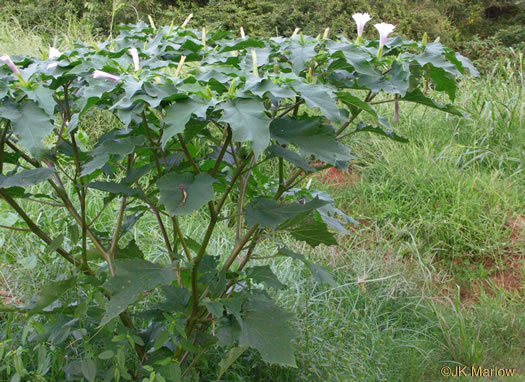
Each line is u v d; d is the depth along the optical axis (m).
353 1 9.81
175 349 2.11
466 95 6.12
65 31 6.88
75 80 2.05
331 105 1.56
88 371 1.90
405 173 4.68
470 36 11.77
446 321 3.33
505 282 3.91
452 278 3.88
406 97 2.12
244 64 2.01
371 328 3.08
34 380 2.13
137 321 2.66
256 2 9.55
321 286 3.32
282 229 1.97
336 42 2.00
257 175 2.46
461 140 5.42
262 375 2.57
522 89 6.11
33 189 3.62
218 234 3.58
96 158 1.77
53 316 2.16
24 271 2.79
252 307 1.92
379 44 2.05
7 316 2.58
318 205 1.79
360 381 2.58
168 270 1.80
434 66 2.05
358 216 4.29
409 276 3.68
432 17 10.55
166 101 1.58
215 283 1.98
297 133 1.71
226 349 2.49
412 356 2.96
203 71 1.74
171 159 2.28
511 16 12.45
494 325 3.34
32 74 1.78
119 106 1.55
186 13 9.19
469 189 4.47
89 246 3.05
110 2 8.09
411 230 4.17
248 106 1.48
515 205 4.44
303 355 2.58
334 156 1.67
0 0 8.20
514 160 5.00
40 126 1.62
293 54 1.91
